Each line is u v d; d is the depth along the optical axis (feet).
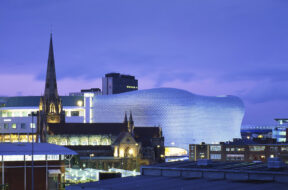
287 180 204.13
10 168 353.31
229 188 196.65
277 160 221.66
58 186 366.02
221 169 225.97
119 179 241.55
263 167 226.58
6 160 353.10
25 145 380.37
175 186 210.59
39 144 392.68
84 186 222.07
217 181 216.13
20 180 354.95
